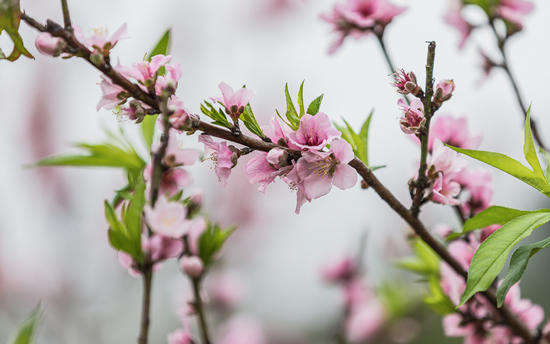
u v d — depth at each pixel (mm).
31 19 1009
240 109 1040
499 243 1021
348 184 1040
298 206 1049
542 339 1116
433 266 1237
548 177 1070
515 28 1289
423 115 1062
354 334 1707
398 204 1069
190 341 1140
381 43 1262
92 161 1164
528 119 1060
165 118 1014
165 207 1019
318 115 1035
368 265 1881
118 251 1067
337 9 1274
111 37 1018
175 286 1516
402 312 1690
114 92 1025
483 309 1149
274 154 1028
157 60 1026
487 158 1056
